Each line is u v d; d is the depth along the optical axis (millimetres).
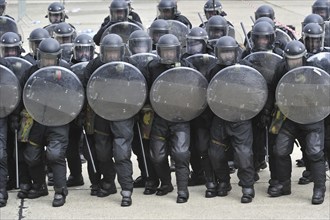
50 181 13531
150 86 12227
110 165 12594
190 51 13039
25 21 29516
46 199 12688
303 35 12719
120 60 12078
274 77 12195
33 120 12195
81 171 13484
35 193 12719
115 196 12812
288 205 12258
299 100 11859
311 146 12078
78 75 12625
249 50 13547
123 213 12008
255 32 12766
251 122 12391
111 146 12422
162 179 12734
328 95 11820
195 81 12031
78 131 13094
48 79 11914
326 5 15852
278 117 12234
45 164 12930
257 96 11914
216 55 12141
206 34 13102
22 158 12617
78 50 12859
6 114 12125
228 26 15070
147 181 12922
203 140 12547
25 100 11953
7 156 12703
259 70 12625
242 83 11875
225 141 12367
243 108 11953
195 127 12609
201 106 12109
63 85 11938
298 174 13914
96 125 12320
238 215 11844
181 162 12289
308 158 12328
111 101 11977
